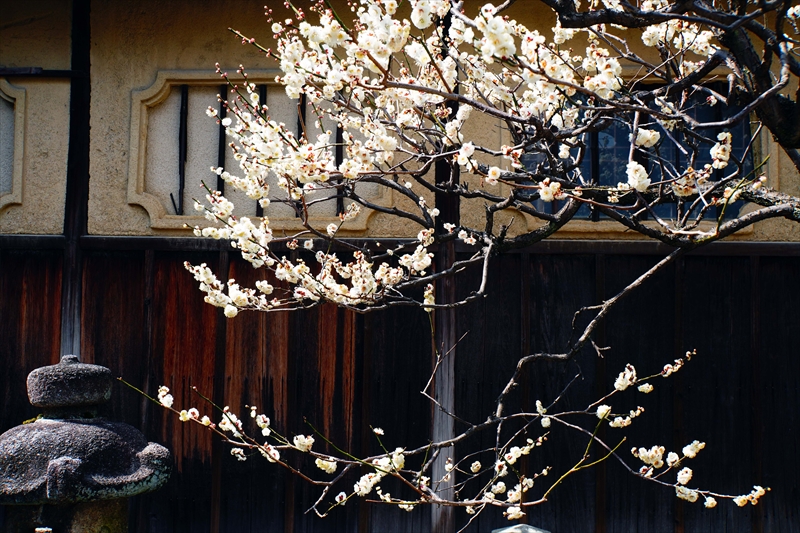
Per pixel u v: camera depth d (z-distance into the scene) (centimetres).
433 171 468
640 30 467
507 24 254
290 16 489
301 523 448
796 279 456
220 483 453
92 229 480
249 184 315
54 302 472
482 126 470
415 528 444
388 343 459
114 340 468
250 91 349
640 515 440
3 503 343
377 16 246
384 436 452
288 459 453
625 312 454
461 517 441
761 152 471
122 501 377
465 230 344
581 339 306
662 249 452
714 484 441
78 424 368
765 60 246
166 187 487
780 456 445
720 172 472
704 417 446
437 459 445
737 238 460
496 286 458
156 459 371
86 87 489
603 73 221
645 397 446
